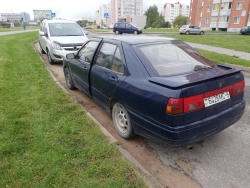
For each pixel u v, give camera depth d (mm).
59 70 8156
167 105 2453
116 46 3580
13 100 4617
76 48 8812
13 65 7836
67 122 3727
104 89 3635
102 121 4137
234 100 3053
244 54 11891
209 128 2717
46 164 2654
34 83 5816
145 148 3260
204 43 17469
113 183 2379
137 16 69500
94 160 2768
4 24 55125
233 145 3342
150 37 3885
